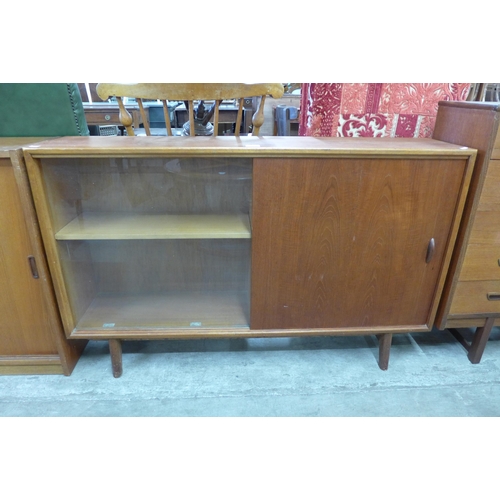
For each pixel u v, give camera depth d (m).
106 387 1.22
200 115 1.73
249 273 1.19
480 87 1.41
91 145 0.99
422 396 1.19
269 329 1.21
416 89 1.34
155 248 1.36
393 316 1.22
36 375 1.26
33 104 1.24
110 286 1.42
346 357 1.37
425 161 1.01
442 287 1.18
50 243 1.06
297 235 1.07
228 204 1.28
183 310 1.32
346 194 1.03
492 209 1.09
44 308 1.15
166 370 1.30
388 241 1.10
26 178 0.98
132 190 1.26
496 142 0.99
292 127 2.19
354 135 1.39
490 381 1.26
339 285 1.15
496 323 1.27
